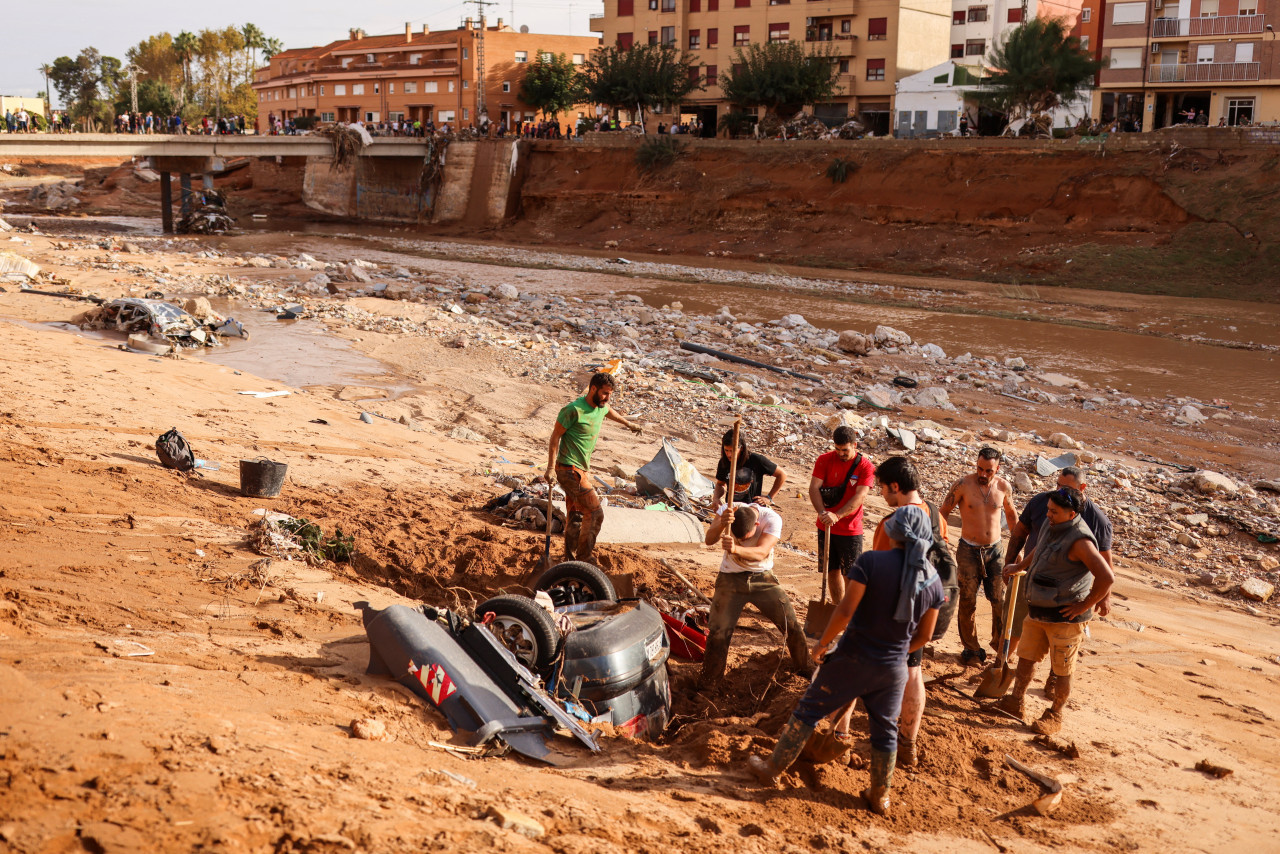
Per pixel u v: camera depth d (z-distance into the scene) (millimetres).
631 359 23859
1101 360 29500
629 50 69750
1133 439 20328
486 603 6391
